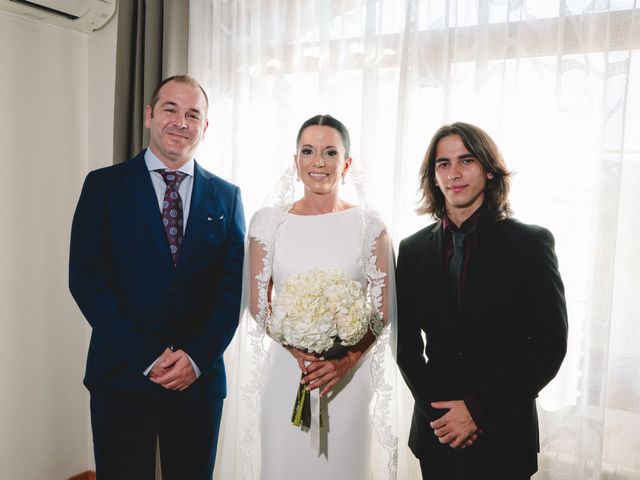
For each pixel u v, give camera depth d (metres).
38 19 2.50
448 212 1.62
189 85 1.87
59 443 2.71
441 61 2.04
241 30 2.33
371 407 1.76
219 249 1.92
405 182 2.06
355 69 2.20
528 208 1.93
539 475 1.92
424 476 1.60
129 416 1.85
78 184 2.76
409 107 2.04
